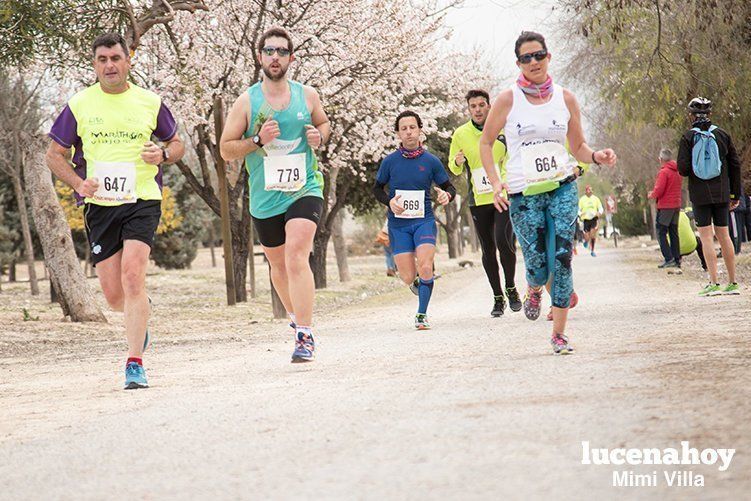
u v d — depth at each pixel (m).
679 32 32.59
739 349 11.17
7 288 65.38
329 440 7.35
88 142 12.40
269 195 13.77
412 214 19.28
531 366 10.96
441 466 6.14
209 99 36.38
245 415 9.01
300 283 13.63
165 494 6.11
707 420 6.98
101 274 12.72
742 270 30.80
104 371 15.96
